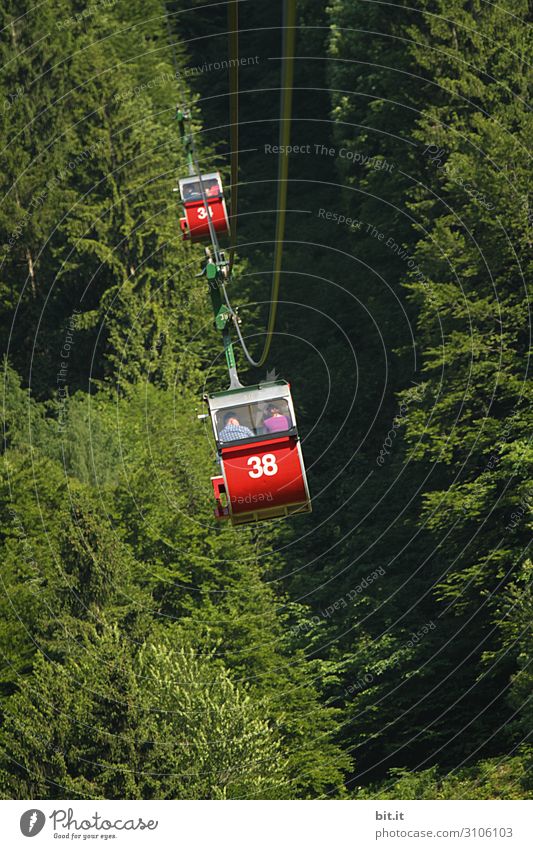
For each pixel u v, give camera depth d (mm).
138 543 55906
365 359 75250
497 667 46250
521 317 49062
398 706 49688
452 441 49469
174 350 76312
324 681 51281
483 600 47406
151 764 40312
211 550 56156
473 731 47031
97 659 42812
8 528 53719
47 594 50625
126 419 66500
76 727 40656
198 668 45625
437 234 52656
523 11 56219
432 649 49938
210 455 61469
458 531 49062
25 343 79062
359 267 76938
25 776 40188
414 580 55031
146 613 51125
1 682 47812
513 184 50688
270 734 45156
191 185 40688
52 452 64375
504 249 50219
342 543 62188
